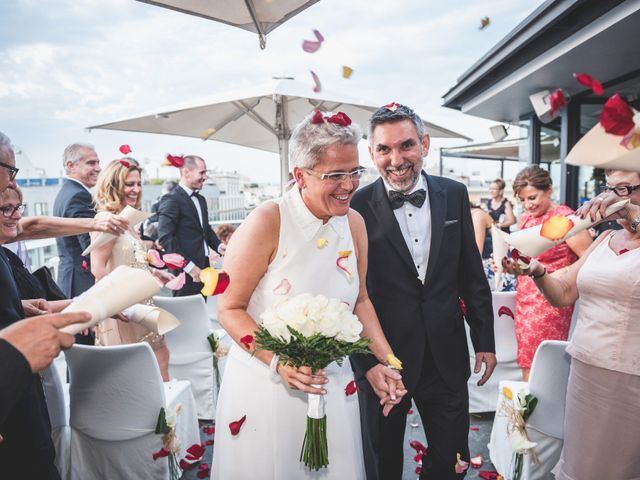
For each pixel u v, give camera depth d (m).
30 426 1.43
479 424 2.99
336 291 1.46
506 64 4.90
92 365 1.94
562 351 1.87
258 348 1.25
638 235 1.52
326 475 1.46
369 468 1.90
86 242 3.13
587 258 1.67
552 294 1.74
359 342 1.21
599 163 0.90
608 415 1.52
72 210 3.14
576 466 1.61
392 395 1.51
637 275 1.43
